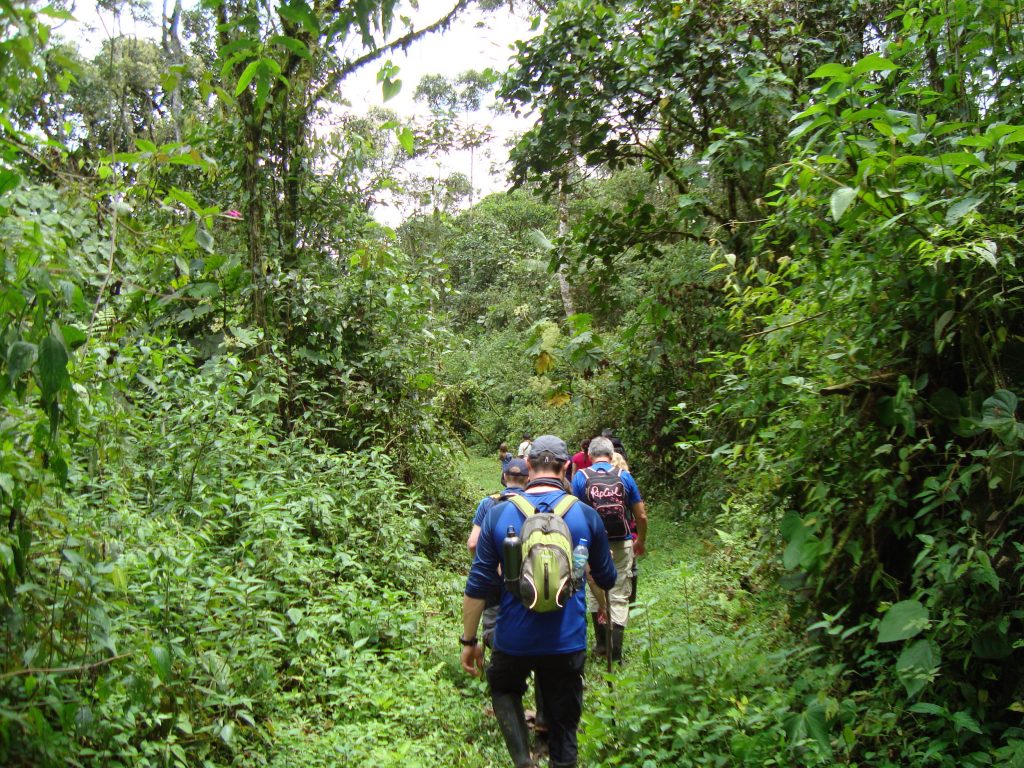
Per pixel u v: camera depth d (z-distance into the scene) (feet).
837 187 12.49
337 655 15.56
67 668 8.63
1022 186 11.22
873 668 12.41
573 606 11.77
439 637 18.57
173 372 19.03
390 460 25.17
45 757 8.13
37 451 8.86
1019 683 10.62
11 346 7.47
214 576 13.96
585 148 29.35
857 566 12.06
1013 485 10.37
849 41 29.60
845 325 12.55
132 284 12.38
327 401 27.58
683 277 30.01
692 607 18.76
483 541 12.17
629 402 39.88
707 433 23.16
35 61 7.70
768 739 11.18
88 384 10.82
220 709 12.05
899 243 11.47
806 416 13.11
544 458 12.75
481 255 95.04
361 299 28.30
